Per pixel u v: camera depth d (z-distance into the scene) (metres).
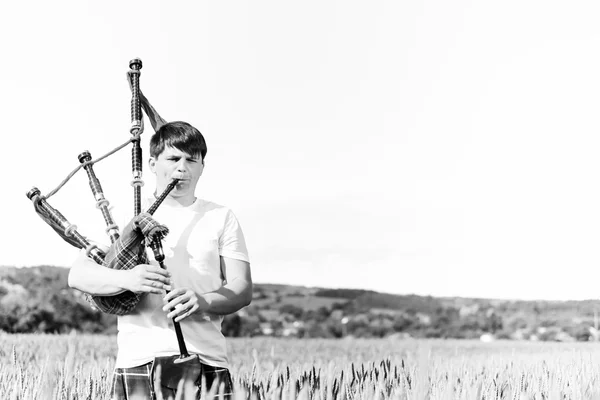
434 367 5.62
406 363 5.77
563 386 5.25
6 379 5.74
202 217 4.60
